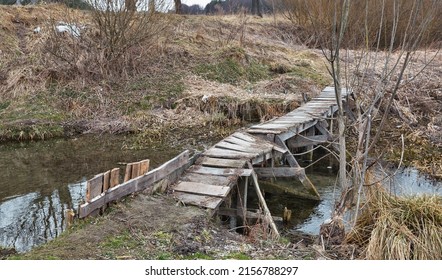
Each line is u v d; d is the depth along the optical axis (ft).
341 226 17.69
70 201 24.77
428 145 35.88
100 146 35.29
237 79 49.14
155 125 39.24
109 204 18.60
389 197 18.90
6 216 22.80
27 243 19.74
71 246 15.65
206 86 45.91
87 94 42.27
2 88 40.96
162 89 44.60
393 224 16.87
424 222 17.20
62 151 34.12
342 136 17.48
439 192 27.14
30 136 36.60
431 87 45.24
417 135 37.14
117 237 16.52
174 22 55.16
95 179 17.72
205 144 35.88
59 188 26.78
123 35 44.55
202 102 42.37
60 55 44.04
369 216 18.25
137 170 20.25
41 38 45.55
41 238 20.29
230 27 62.34
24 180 28.12
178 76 47.03
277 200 26.73
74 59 44.06
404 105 42.19
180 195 20.84
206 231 17.67
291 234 22.20
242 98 42.75
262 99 42.88
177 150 34.42
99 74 44.37
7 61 43.14
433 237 16.40
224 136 37.78
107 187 18.51
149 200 19.89
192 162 24.48
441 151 34.76
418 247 16.11
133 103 42.34
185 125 39.70
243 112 41.78
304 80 49.08
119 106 41.86
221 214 22.52
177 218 18.44
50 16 46.62
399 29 38.37
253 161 25.38
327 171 32.27
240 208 22.25
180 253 15.92
